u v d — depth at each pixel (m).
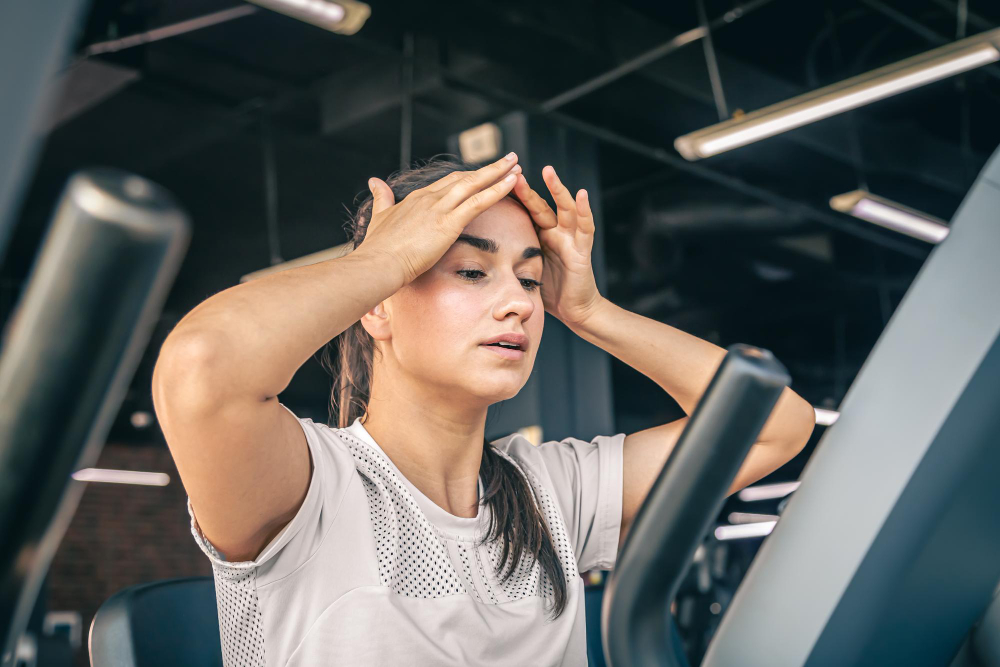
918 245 7.30
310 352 0.69
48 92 0.21
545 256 1.18
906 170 6.08
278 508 0.80
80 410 0.20
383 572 0.88
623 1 4.57
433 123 5.32
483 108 5.17
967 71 5.30
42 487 0.20
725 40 4.97
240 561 0.83
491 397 0.95
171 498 9.59
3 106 0.21
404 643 0.86
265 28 4.50
